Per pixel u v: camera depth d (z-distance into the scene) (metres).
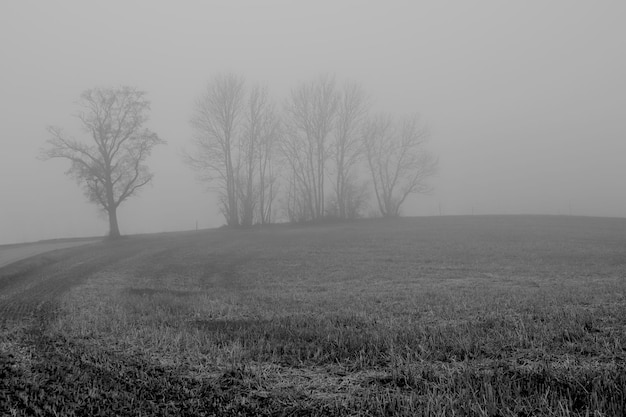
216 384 6.88
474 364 7.61
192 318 12.17
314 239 42.22
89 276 21.30
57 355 8.47
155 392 6.52
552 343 8.73
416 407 5.82
